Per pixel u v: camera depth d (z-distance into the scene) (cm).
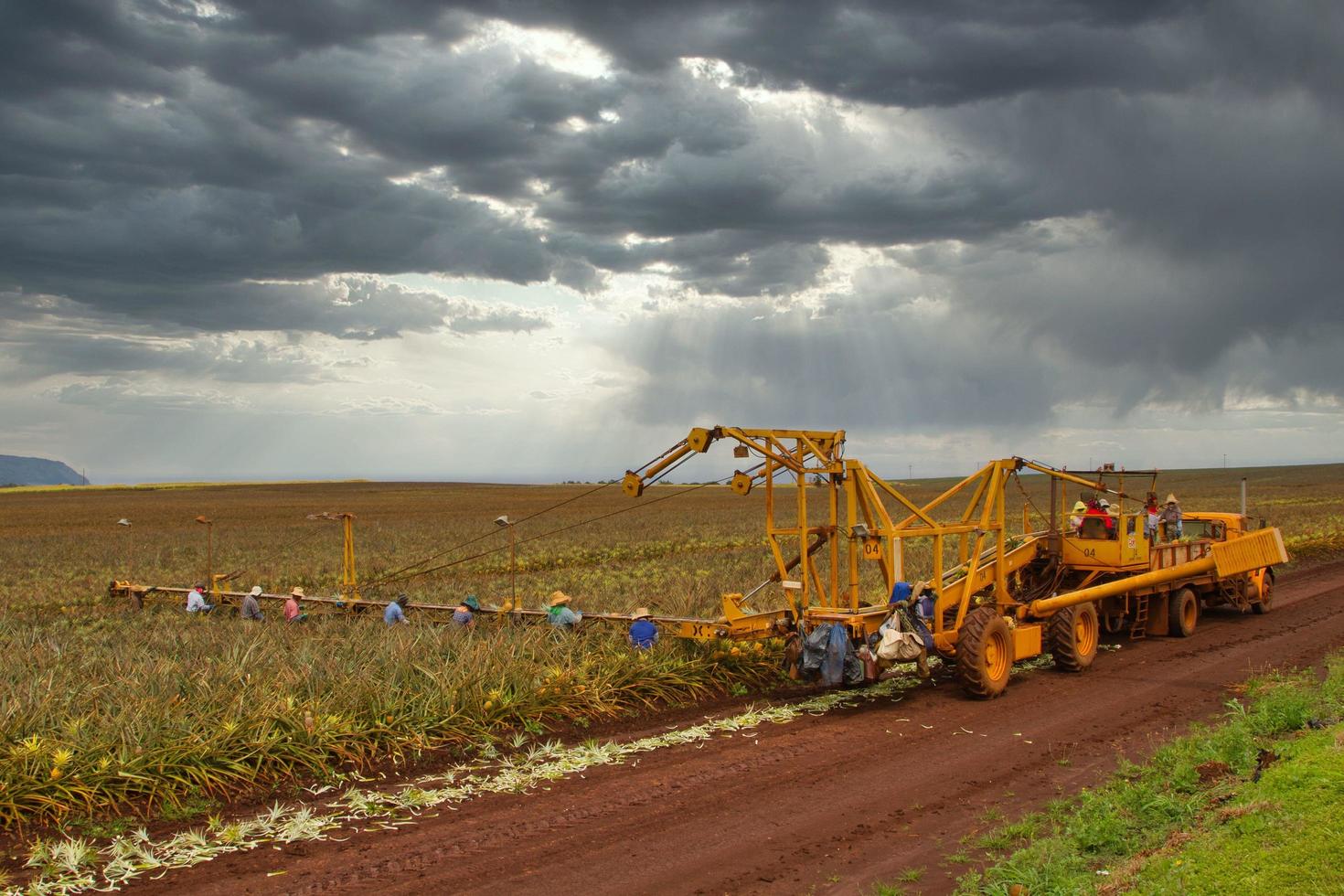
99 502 10150
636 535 4575
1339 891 482
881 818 784
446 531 5303
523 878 676
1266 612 1927
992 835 730
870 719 1138
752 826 773
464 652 1223
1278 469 15812
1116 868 605
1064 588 1645
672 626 1426
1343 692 1034
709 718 1151
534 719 1100
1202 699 1182
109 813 819
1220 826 627
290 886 668
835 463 1266
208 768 882
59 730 919
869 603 1733
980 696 1223
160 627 1695
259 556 3856
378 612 2031
